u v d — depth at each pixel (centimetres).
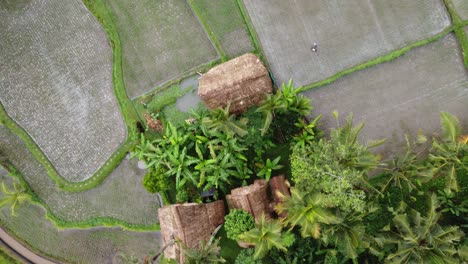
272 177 1378
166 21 1511
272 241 1071
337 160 1076
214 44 1473
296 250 1303
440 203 1275
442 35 1342
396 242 1095
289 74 1430
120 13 1534
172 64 1509
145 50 1527
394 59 1377
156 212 1527
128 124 1530
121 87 1538
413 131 1360
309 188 1085
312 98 1420
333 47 1408
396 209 1216
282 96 1266
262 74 1312
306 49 1423
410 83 1368
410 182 1148
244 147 1323
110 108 1555
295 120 1323
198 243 1326
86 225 1576
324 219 983
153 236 1538
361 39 1394
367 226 1225
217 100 1355
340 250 1168
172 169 1368
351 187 1043
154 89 1518
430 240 1028
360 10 1396
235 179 1415
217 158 1327
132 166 1545
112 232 1572
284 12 1434
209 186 1358
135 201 1545
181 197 1392
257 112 1306
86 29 1560
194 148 1430
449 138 1059
